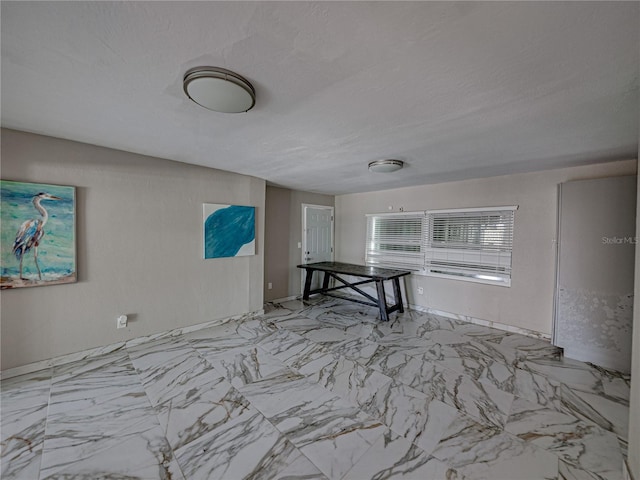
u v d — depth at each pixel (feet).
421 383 8.21
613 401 7.38
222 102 5.40
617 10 3.28
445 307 14.84
